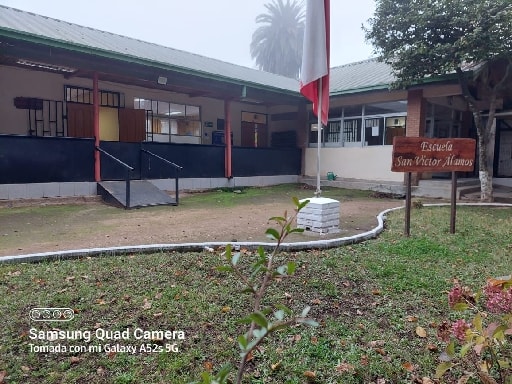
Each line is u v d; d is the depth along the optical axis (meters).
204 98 15.20
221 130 15.85
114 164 10.66
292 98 14.65
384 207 9.58
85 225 7.02
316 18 6.31
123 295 3.59
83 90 12.01
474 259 4.90
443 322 3.12
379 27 10.33
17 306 3.33
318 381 2.42
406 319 3.26
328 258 4.82
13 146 8.99
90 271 4.21
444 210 8.77
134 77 10.32
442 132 13.51
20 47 8.16
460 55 9.01
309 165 15.64
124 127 12.66
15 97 10.73
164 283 3.91
